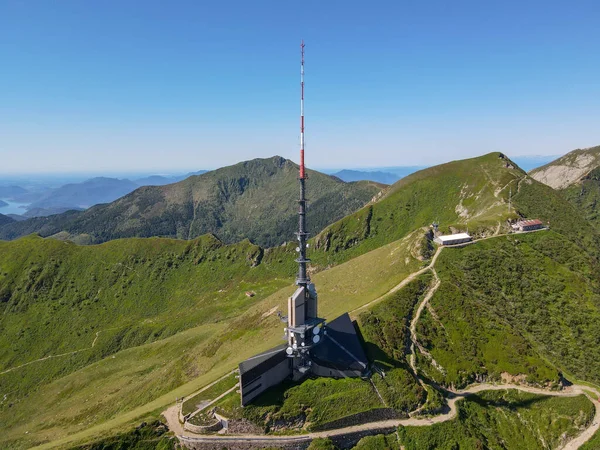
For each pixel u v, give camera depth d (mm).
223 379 83250
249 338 125938
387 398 74688
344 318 90062
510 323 106375
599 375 96812
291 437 67062
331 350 80062
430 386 81500
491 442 75875
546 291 119562
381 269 131250
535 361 93000
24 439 126625
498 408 84625
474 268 122375
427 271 118625
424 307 103250
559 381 90625
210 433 67562
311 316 79312
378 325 92938
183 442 66125
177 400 78812
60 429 127750
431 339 94375
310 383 74500
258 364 70812
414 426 72562
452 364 89562
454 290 109312
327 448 65188
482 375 89438
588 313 113562
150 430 68938
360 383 75375
